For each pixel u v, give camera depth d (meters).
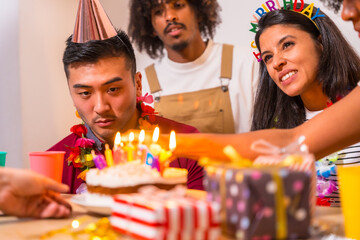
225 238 0.78
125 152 1.24
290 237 0.77
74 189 1.74
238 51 2.31
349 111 1.17
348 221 0.84
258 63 2.26
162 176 1.06
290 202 0.76
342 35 1.88
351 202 0.84
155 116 1.80
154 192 0.92
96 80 1.52
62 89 2.83
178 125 1.87
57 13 2.79
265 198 0.75
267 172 0.76
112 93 1.56
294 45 1.85
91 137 1.72
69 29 2.84
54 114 2.80
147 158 1.17
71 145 1.80
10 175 0.97
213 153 1.18
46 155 1.23
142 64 2.52
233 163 0.88
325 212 1.08
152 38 2.46
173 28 2.37
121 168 1.10
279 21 1.88
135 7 2.47
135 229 0.80
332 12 2.08
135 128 1.76
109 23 1.55
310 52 1.85
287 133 1.19
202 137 1.20
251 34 2.29
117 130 1.61
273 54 1.89
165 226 0.74
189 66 2.39
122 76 1.56
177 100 2.44
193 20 2.36
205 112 2.38
